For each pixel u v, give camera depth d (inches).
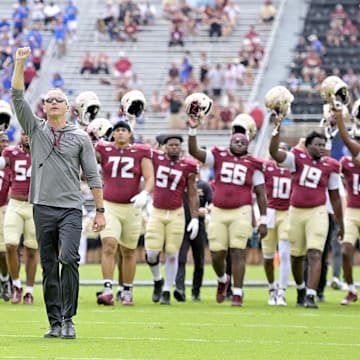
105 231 1994.3
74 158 1389.0
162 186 2069.4
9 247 2012.8
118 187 2006.6
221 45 5083.7
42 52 5078.7
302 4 5305.1
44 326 1588.3
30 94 4810.5
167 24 5236.2
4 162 2020.2
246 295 2383.1
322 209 2027.6
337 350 1344.7
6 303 2052.2
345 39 5098.4
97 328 1576.0
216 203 2044.8
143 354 1274.6
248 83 4768.7
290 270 2148.1
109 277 1999.3
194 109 1990.7
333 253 2613.2
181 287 2162.9
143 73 4987.7
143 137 4517.7
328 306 2070.6
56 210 1379.2
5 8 5629.9
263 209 2028.8
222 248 2055.9
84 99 2012.8
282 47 5054.1
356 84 4729.3
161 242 2084.2
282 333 1542.8
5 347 1311.5
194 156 2023.9
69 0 5260.8
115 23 5216.5
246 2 5369.1
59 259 1376.7
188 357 1254.9
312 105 4635.8
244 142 2036.2
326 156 2086.6
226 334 1520.7
